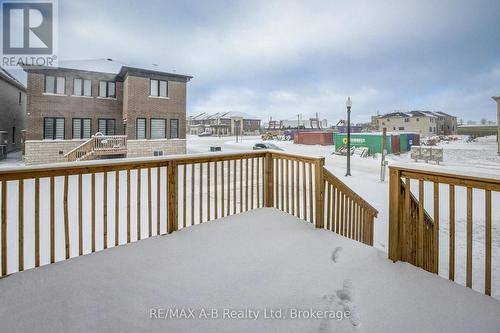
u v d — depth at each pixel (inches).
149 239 148.1
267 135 2519.7
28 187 440.8
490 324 82.4
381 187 501.0
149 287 103.7
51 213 123.0
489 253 95.6
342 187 178.5
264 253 131.6
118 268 117.6
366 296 97.3
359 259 123.8
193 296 98.3
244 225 168.2
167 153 955.3
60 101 839.7
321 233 155.1
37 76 806.5
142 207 327.6
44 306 91.7
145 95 912.9
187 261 124.0
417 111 2758.4
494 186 91.5
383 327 82.4
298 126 3373.5
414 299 95.0
